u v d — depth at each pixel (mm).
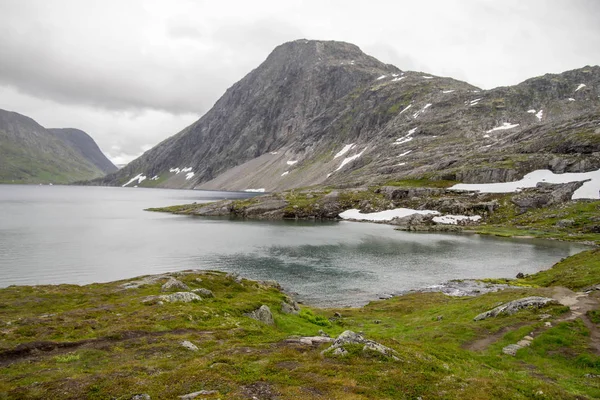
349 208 192000
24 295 42750
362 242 113750
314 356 21234
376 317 46844
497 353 26312
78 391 16656
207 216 197000
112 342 25219
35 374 19266
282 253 97625
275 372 18781
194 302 39438
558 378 21281
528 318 32125
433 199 169250
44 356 22500
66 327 28641
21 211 198875
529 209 146250
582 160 163875
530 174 174125
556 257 89438
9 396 16141
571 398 17406
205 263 86188
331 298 62500
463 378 18922
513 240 113688
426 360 21266
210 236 125750
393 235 128000
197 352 23234
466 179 189625
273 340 25875
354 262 87938
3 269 77938
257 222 169125
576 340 26484
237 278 56594
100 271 77750
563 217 129625
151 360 21562
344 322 43750
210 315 34094
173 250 100750
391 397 16094
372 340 23891
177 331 28656
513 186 167750
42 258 88375
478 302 43688
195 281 51000
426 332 33938
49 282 69250
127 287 47375
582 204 134625
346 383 17234
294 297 62969
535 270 78125
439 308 46000
